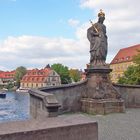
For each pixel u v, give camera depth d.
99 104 15.85
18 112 43.16
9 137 4.44
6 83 198.62
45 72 162.25
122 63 125.69
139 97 20.25
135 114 15.79
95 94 16.23
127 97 19.94
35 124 5.00
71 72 172.00
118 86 19.56
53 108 9.60
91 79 17.09
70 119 5.47
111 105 16.19
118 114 15.79
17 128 4.70
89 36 17.59
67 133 5.00
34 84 162.88
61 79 149.38
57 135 4.90
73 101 16.97
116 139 9.05
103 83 16.72
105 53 17.36
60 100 16.27
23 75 183.88
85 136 5.20
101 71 16.84
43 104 10.22
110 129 10.88
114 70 132.12
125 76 67.44
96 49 17.09
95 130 5.32
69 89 16.81
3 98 101.25
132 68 66.62
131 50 124.75
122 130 10.70
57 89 16.03
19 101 82.69
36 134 4.68
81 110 17.03
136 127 11.41
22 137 4.55
